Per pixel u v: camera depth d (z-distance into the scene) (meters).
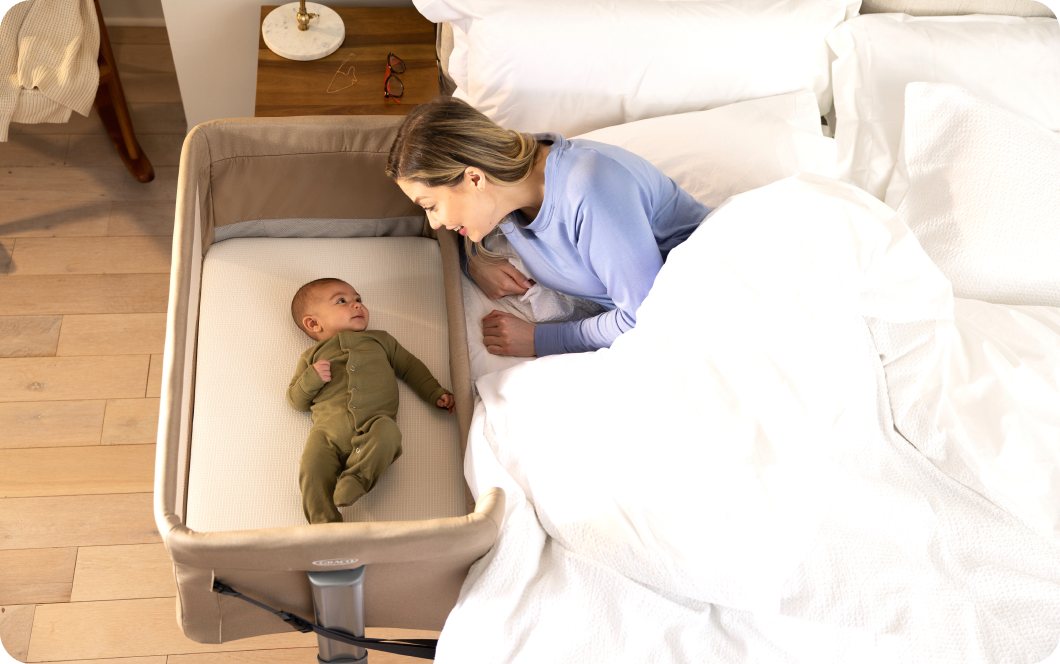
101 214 2.29
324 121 1.53
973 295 1.63
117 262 2.21
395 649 1.35
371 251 1.72
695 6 1.71
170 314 1.29
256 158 1.56
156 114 2.49
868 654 1.17
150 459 1.93
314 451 1.38
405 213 1.74
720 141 1.66
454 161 1.23
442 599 1.32
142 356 2.07
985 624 1.20
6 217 2.24
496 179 1.27
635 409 1.24
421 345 1.61
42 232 2.23
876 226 1.33
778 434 1.20
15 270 2.16
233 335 1.55
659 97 1.73
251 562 1.10
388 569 1.18
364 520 1.38
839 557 1.24
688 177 1.64
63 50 1.90
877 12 1.93
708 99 1.76
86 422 1.96
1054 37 1.81
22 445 1.91
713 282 1.27
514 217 1.41
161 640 1.71
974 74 1.77
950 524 1.30
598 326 1.46
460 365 1.48
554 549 1.23
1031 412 1.38
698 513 1.17
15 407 1.96
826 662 1.18
